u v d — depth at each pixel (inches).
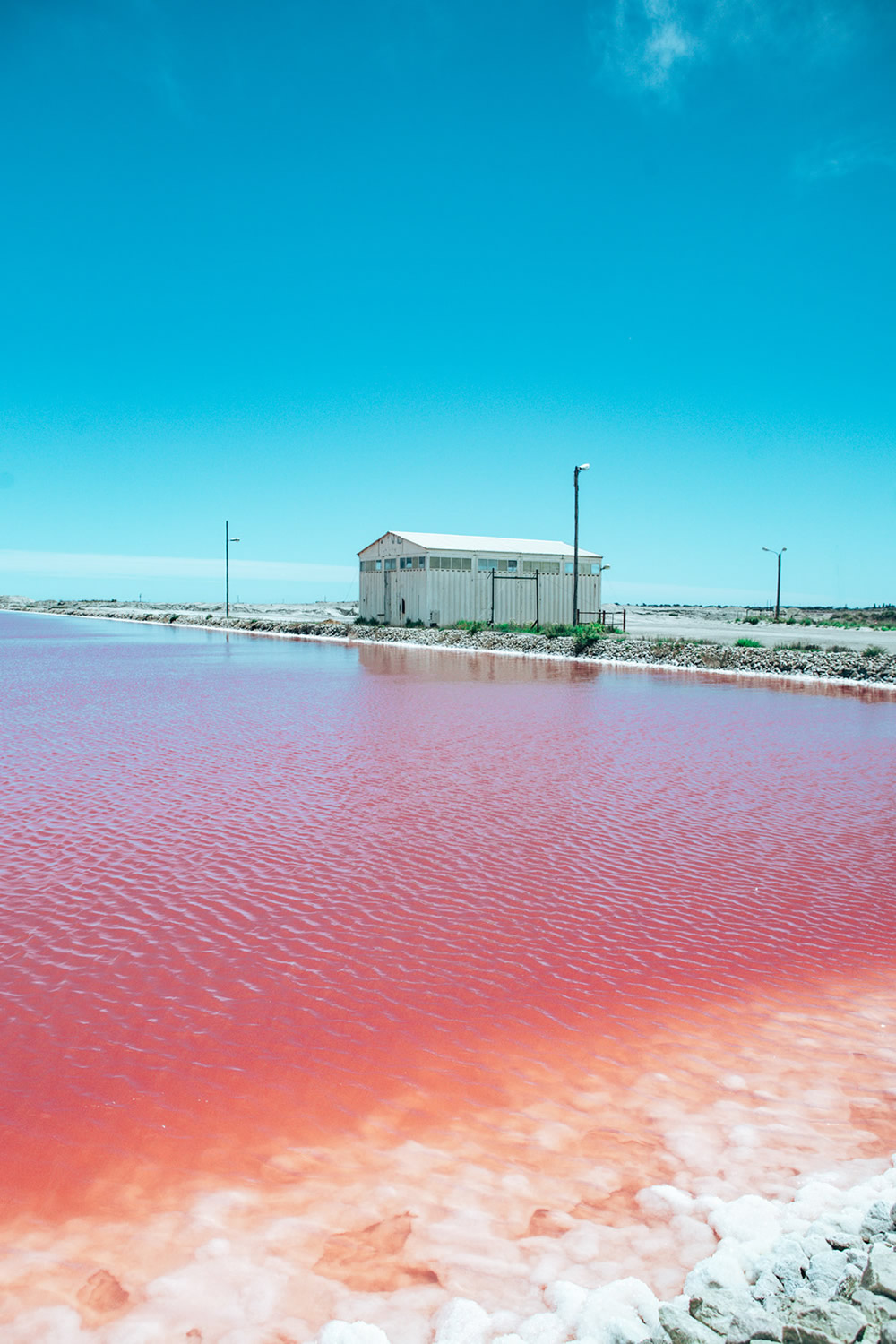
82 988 208.2
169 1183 139.1
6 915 254.7
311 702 764.0
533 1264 122.0
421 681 956.0
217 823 356.8
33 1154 145.9
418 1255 123.6
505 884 284.2
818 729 610.2
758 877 292.5
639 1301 112.7
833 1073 173.9
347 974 217.3
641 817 368.8
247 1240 126.4
